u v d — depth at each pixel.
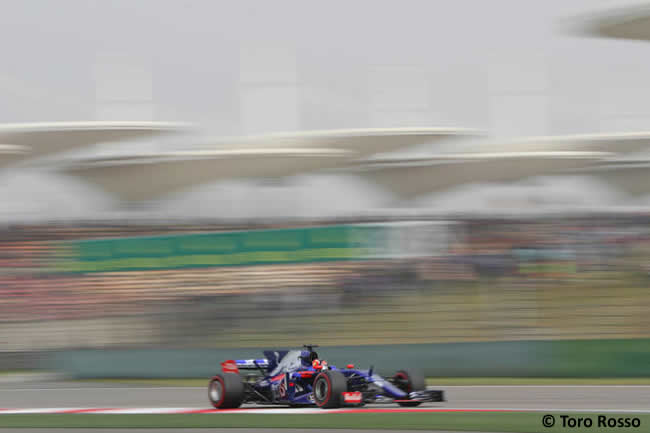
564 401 41.66
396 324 79.06
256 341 78.19
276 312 82.50
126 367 66.62
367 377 35.19
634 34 111.69
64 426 32.50
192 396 47.84
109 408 41.38
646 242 94.19
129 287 88.38
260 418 32.69
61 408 42.53
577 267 89.94
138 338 79.00
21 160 160.50
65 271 89.62
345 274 89.88
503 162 183.50
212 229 114.38
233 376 37.75
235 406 37.88
